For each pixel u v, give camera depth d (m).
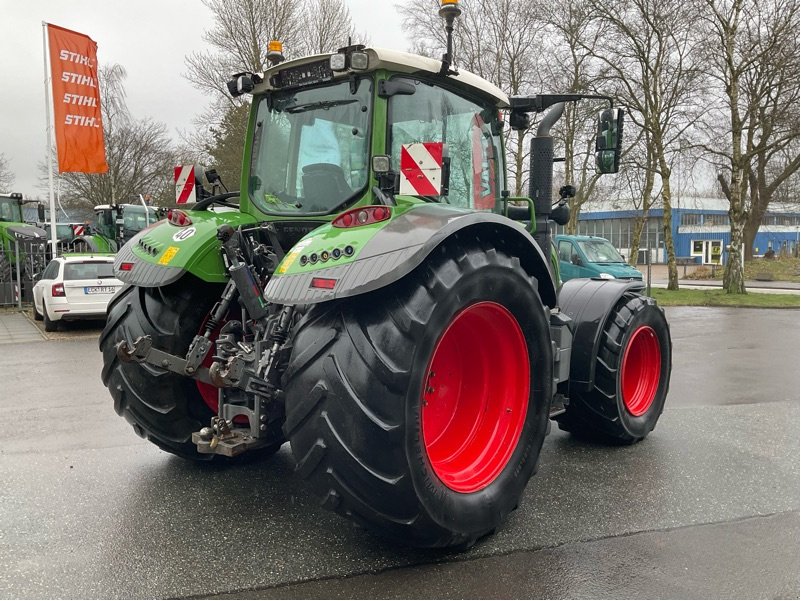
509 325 3.19
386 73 3.26
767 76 20.03
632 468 4.16
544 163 4.30
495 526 3.06
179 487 3.75
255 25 22.88
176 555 2.89
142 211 20.98
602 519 3.34
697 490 3.77
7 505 3.48
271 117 3.69
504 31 21.73
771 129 20.83
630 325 4.55
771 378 7.38
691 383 7.08
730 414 5.59
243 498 3.58
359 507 2.63
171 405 3.75
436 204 3.07
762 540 3.12
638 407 4.81
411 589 2.62
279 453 4.43
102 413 5.67
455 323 3.10
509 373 3.30
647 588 2.66
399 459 2.57
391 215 2.81
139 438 4.83
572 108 21.03
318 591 2.61
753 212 34.84
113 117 34.72
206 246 3.51
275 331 3.08
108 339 3.82
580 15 20.06
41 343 10.71
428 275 2.72
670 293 21.45
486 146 4.05
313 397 2.60
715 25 19.56
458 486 2.94
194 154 28.97
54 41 15.20
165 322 3.64
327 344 2.64
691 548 3.03
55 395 6.53
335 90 3.42
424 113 3.49
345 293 2.55
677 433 4.99
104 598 2.53
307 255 2.76
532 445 3.29
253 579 2.69
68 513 3.37
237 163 22.89
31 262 16.86
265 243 3.66
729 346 10.20
